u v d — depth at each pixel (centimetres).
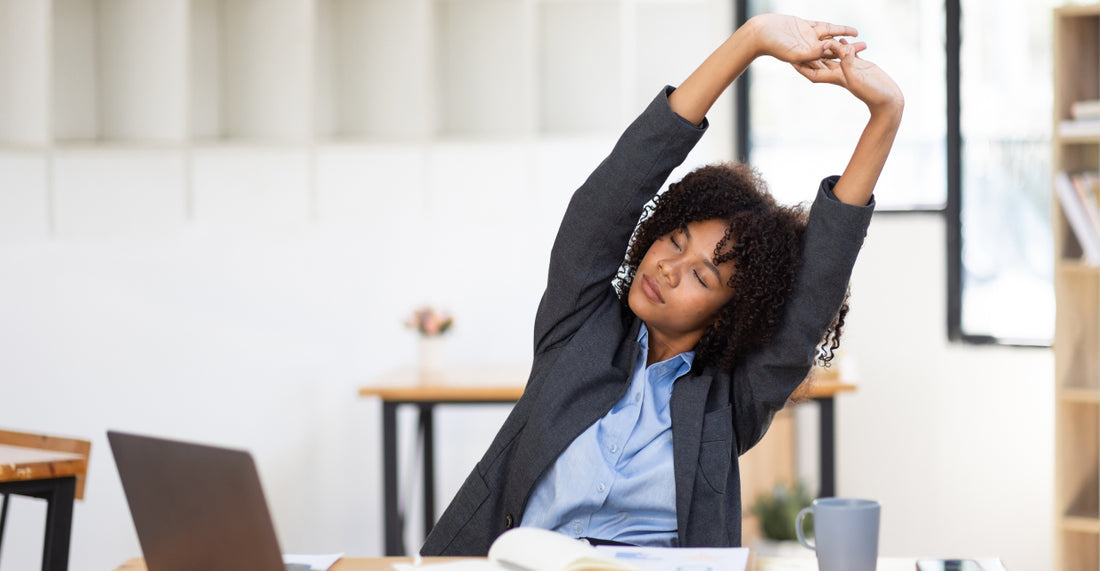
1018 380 391
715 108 413
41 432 255
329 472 360
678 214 152
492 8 356
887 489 404
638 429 148
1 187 240
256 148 291
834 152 408
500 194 361
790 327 145
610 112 383
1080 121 299
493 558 112
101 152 260
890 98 135
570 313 156
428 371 357
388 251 374
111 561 281
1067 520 305
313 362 349
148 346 288
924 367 399
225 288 314
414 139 314
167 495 108
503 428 155
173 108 259
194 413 305
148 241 287
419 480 399
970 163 395
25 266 249
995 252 394
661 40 405
